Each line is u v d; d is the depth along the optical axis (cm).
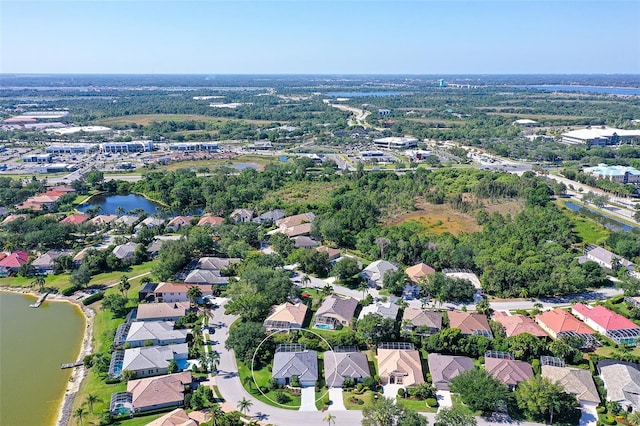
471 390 11606
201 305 16850
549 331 15188
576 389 12150
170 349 13662
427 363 13600
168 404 11831
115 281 19075
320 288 18250
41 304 17500
